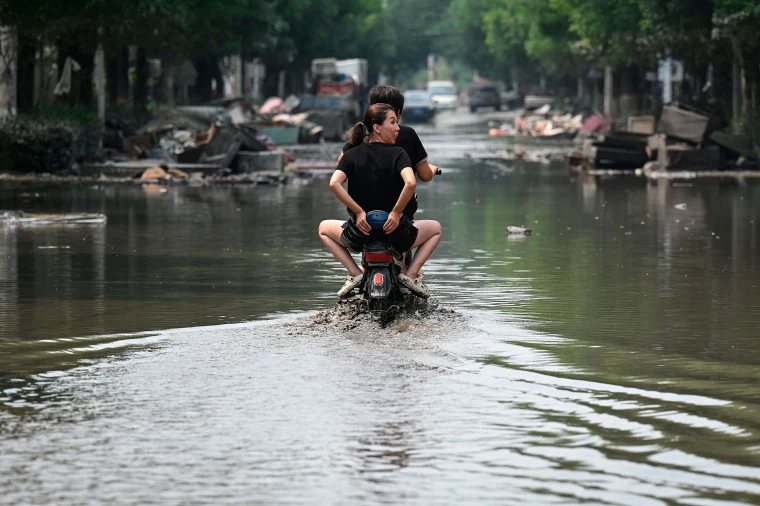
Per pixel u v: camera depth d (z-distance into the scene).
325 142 130.50
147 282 24.73
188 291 23.36
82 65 85.19
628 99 134.25
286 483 11.08
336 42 193.75
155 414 13.54
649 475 11.30
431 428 12.91
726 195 52.97
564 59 158.38
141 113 105.81
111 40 81.31
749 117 74.81
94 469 11.53
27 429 12.95
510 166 81.94
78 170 68.00
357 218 19.02
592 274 26.28
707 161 72.50
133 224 38.59
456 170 76.38
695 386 14.88
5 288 23.78
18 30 68.94
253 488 10.95
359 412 13.57
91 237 34.25
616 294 23.08
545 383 15.01
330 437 12.58
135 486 11.02
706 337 18.28
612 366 16.03
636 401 14.10
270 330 18.53
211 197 52.00
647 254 30.33
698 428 12.91
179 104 125.12
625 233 36.09
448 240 34.00
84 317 20.09
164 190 56.25
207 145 67.62
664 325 19.38
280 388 14.74
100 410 13.73
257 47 134.88
